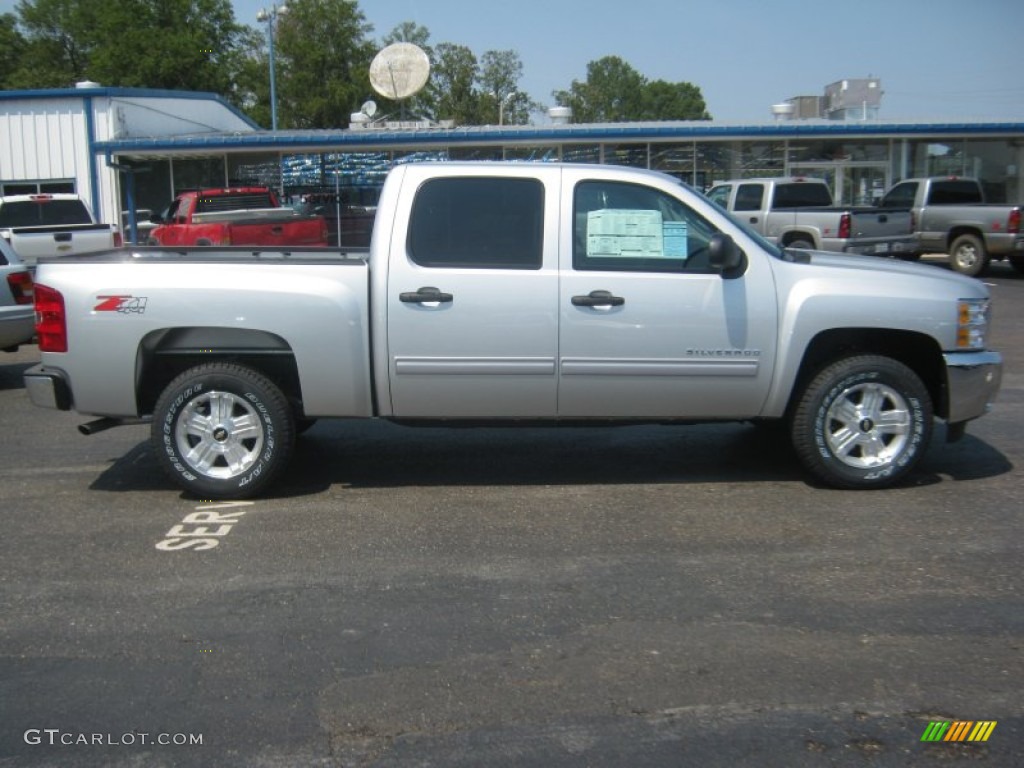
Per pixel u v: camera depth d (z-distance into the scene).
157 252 6.68
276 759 3.38
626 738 3.49
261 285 5.95
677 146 25.77
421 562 5.16
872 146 26.17
